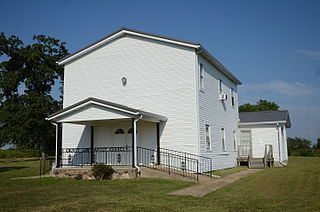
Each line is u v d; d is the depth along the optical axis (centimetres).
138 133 1858
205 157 1686
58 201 930
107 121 1836
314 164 2636
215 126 2048
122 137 1911
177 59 1816
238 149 2614
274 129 2606
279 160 2548
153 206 849
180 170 1697
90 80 2045
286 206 859
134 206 848
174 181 1388
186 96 1764
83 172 1523
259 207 848
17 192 1117
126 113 1526
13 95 3844
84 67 2078
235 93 2702
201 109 1797
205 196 1027
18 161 3609
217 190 1166
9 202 923
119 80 1956
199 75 1814
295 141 5572
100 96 1995
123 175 1470
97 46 2047
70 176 1547
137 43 1941
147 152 1816
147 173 1494
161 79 1842
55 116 1655
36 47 3881
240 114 3000
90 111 1602
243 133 2684
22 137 3641
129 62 1945
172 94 1800
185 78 1781
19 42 3969
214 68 2122
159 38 1853
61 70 4000
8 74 3803
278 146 2572
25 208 834
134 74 1920
